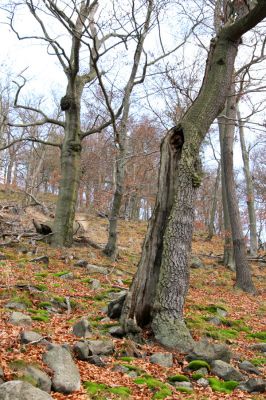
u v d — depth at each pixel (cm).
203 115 862
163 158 866
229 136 1730
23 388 450
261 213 3822
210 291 1449
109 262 1534
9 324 690
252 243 2334
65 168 1688
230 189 1691
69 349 620
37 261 1296
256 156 4278
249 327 1030
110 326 795
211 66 902
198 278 1666
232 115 1719
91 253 1595
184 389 586
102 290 1095
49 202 3784
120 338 755
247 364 718
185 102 1997
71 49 1741
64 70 1683
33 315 797
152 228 838
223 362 670
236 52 913
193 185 833
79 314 879
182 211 818
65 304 916
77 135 1700
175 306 782
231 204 1672
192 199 831
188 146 842
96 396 516
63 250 1553
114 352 678
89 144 3509
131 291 802
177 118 1983
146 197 3631
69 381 526
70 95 1666
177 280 791
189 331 816
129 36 1526
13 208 2384
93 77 1767
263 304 1362
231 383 628
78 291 1052
